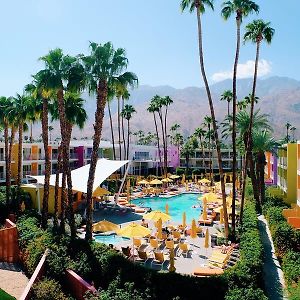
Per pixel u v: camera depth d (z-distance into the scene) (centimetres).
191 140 11131
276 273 2184
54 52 2698
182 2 3003
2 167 5678
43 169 6375
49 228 2864
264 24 3259
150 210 4281
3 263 2555
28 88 3319
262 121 4378
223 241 2733
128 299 1633
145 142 15062
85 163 7262
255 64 3428
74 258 2128
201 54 2948
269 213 3269
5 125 4019
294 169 4169
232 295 1639
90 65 2506
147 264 2278
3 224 3309
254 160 4869
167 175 8038
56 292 1795
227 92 7862
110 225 2555
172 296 1697
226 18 3108
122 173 7325
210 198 3794
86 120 3102
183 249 2512
